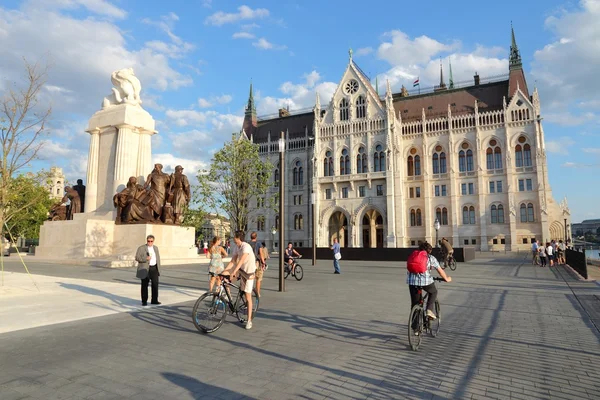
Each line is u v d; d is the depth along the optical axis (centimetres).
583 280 2095
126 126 3172
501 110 7062
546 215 6469
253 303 1071
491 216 6938
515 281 2091
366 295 1525
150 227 2828
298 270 2186
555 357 711
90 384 560
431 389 555
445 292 1636
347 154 7750
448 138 7356
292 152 8638
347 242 8306
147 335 845
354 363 668
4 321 965
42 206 5581
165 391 537
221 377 594
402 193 7375
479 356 714
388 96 7438
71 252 2939
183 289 1571
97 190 3247
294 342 802
